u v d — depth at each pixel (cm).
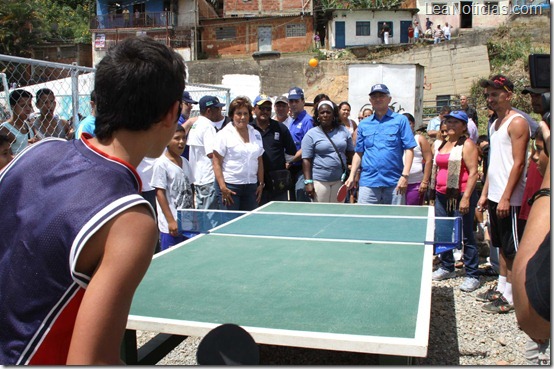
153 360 285
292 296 271
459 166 571
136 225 134
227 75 2978
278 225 463
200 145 622
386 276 305
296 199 706
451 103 2873
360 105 2158
